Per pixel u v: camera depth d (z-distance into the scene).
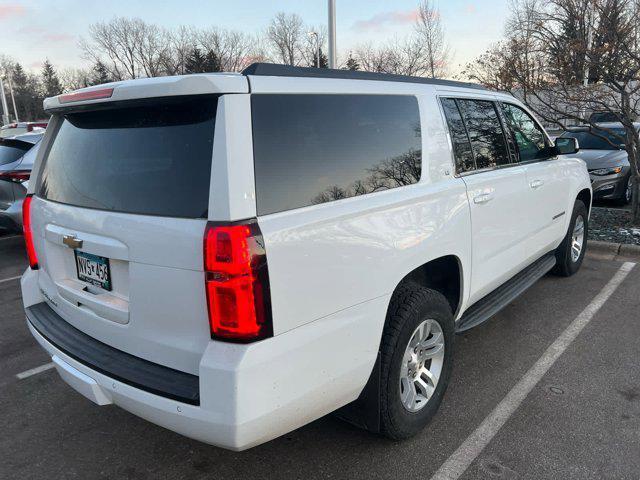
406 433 2.79
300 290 2.10
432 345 2.97
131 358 2.32
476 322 3.45
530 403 3.22
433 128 3.05
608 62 6.91
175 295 2.06
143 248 2.12
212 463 2.79
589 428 2.96
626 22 6.79
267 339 1.99
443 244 2.93
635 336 4.15
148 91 2.08
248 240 1.91
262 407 1.98
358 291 2.35
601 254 6.66
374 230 2.43
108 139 2.38
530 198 4.07
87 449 2.95
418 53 27.22
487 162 3.61
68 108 2.58
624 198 9.70
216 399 1.92
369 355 2.44
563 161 4.95
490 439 2.88
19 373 3.87
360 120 2.55
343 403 2.44
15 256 7.41
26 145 7.23
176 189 2.05
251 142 2.00
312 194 2.22
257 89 2.06
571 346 3.99
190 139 2.04
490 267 3.58
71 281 2.70
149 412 2.12
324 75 2.46
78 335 2.62
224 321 1.94
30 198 3.04
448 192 3.00
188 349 2.08
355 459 2.76
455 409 3.18
